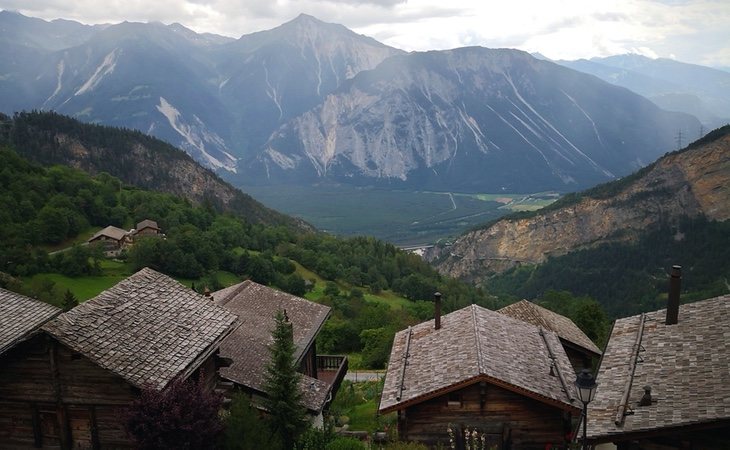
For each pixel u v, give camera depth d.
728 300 24.20
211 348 23.67
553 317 39.09
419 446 21.33
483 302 123.19
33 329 22.17
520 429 22.88
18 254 97.69
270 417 24.38
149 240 111.44
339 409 35.41
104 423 21.44
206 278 108.62
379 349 60.94
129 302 23.72
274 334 25.27
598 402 20.09
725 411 16.56
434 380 23.39
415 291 128.38
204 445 20.38
